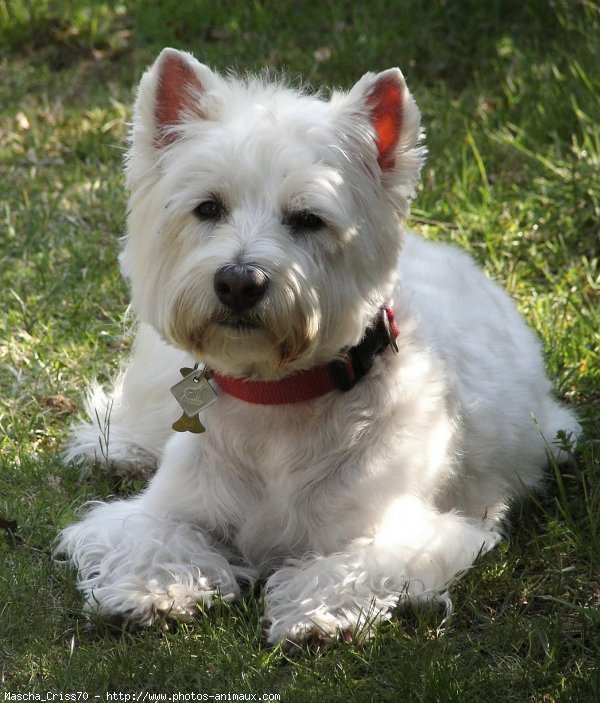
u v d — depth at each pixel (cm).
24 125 1432
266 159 623
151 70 660
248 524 696
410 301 749
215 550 701
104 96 1509
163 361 832
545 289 1105
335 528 676
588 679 575
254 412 677
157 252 657
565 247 1135
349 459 674
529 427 827
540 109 1328
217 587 667
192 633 633
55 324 1022
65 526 745
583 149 1243
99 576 667
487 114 1370
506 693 584
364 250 657
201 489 700
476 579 685
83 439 857
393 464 680
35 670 596
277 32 1625
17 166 1338
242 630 638
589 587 686
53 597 671
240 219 621
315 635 620
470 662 605
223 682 589
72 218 1205
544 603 676
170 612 640
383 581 647
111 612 638
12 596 659
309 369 662
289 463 677
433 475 706
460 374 777
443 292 823
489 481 784
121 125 1420
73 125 1430
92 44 1653
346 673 592
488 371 805
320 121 644
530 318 1036
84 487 797
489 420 782
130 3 1761
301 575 656
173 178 641
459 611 660
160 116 665
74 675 587
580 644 625
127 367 908
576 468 814
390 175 675
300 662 611
